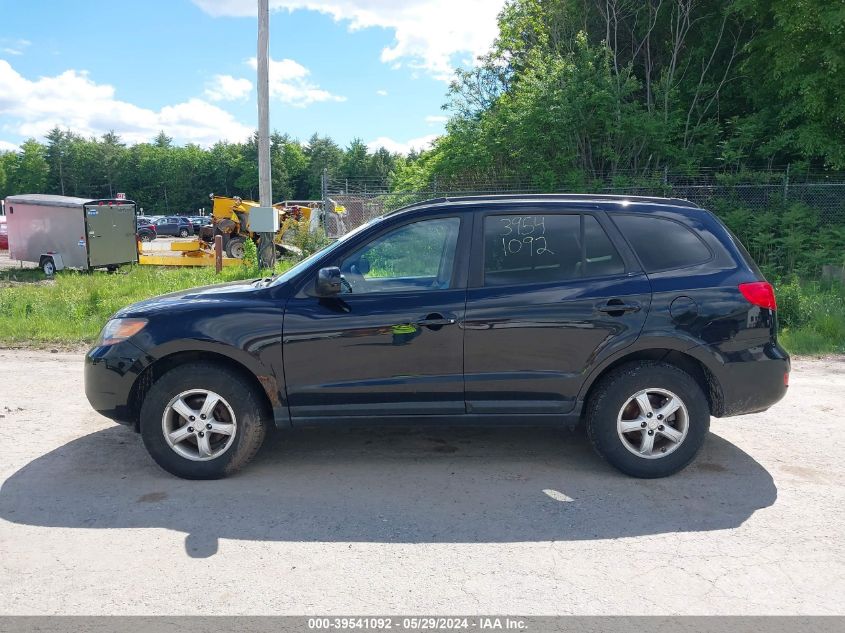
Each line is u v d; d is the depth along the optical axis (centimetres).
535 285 434
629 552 343
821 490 422
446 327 426
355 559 335
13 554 339
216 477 436
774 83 1666
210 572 322
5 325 980
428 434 532
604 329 427
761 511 391
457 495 414
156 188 11950
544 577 318
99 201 1845
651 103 1867
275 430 541
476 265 439
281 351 425
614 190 1609
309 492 418
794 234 1409
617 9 1955
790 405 613
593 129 1764
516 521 378
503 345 428
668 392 429
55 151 11844
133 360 430
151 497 409
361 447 501
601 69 1783
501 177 1827
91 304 1130
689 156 1745
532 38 2048
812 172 1677
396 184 2042
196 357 450
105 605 294
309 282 438
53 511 390
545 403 435
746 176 1584
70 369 764
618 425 432
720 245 448
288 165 12056
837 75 1475
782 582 314
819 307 998
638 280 435
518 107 1788
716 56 1906
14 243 1892
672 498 409
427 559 336
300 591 306
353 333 425
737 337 432
